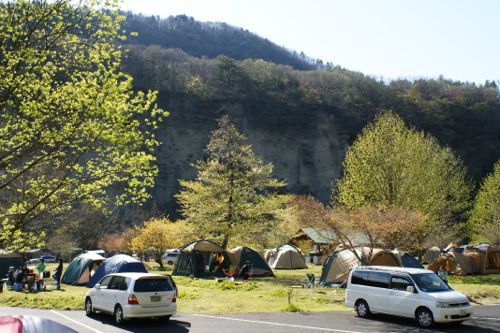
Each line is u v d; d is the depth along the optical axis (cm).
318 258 4506
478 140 11419
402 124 3522
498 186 4728
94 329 1276
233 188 3303
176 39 18988
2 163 840
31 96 893
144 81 10731
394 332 1252
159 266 4344
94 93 873
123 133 881
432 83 13638
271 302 1781
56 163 890
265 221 3316
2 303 1792
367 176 3231
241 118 11312
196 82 11669
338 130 11681
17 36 856
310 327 1303
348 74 14125
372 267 1551
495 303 1950
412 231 2784
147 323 1376
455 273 3175
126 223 7550
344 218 2372
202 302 1772
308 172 11238
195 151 10594
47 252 6881
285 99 11925
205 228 3238
